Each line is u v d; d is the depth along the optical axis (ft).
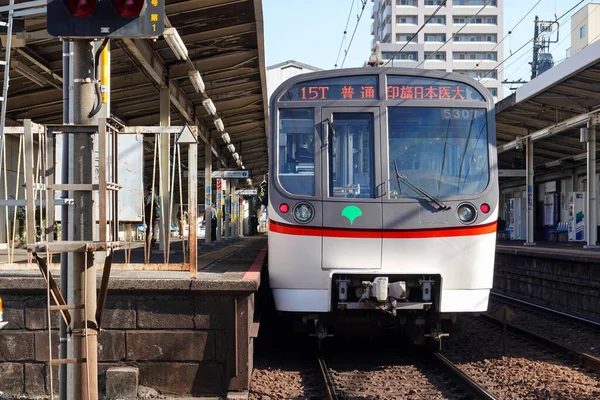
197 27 40.37
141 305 22.75
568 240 94.84
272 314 38.63
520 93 59.82
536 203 112.06
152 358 22.68
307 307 27.45
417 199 27.73
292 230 27.48
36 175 22.97
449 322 30.45
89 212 14.24
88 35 14.06
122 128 15.96
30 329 22.62
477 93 29.09
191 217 24.13
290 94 28.63
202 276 24.71
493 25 289.33
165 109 45.47
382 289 26.02
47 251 13.57
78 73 14.34
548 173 104.63
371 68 28.73
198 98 56.80
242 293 22.63
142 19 14.12
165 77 45.73
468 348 33.12
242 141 85.35
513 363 28.78
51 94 45.80
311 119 28.43
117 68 42.55
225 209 87.81
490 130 28.84
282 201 27.66
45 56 37.42
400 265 27.37
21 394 22.56
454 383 25.29
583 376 26.53
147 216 48.75
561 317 44.29
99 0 14.10
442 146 28.45
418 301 28.60
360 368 28.71
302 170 28.04
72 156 14.61
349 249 27.32
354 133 28.32
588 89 55.31
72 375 14.70
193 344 22.74
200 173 81.92
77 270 14.21
